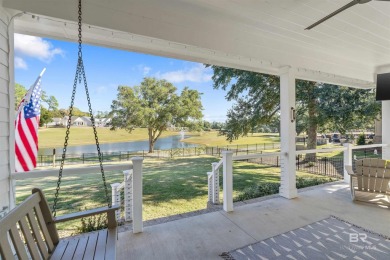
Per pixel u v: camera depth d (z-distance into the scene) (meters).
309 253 2.38
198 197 6.06
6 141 2.12
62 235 3.32
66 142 2.19
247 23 3.07
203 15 2.88
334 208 3.67
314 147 9.97
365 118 8.43
